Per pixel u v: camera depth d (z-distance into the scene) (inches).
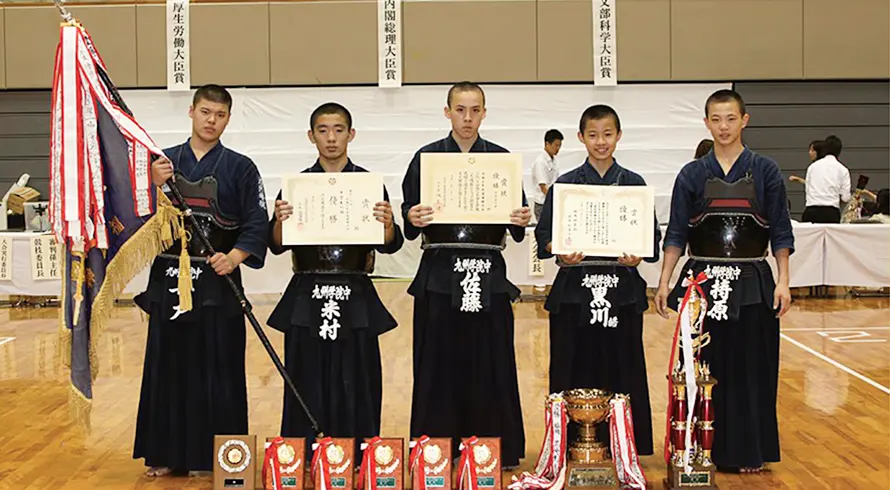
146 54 466.6
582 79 468.8
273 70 468.1
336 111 149.8
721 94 152.8
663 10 466.9
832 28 468.8
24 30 474.0
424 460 140.6
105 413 198.4
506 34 467.8
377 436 152.3
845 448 168.7
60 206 138.6
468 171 148.0
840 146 393.4
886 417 191.9
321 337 149.9
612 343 154.9
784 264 153.9
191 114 154.3
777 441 155.4
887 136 475.5
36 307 378.0
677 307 153.6
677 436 144.3
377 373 154.9
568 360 155.3
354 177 147.9
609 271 153.0
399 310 347.6
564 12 467.5
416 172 155.2
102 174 141.8
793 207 474.6
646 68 467.8
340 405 151.6
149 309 153.9
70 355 144.8
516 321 325.4
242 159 155.6
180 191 152.1
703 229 153.7
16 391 221.5
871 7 468.4
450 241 151.3
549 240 154.9
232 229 154.4
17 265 368.5
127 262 145.1
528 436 177.9
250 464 142.5
